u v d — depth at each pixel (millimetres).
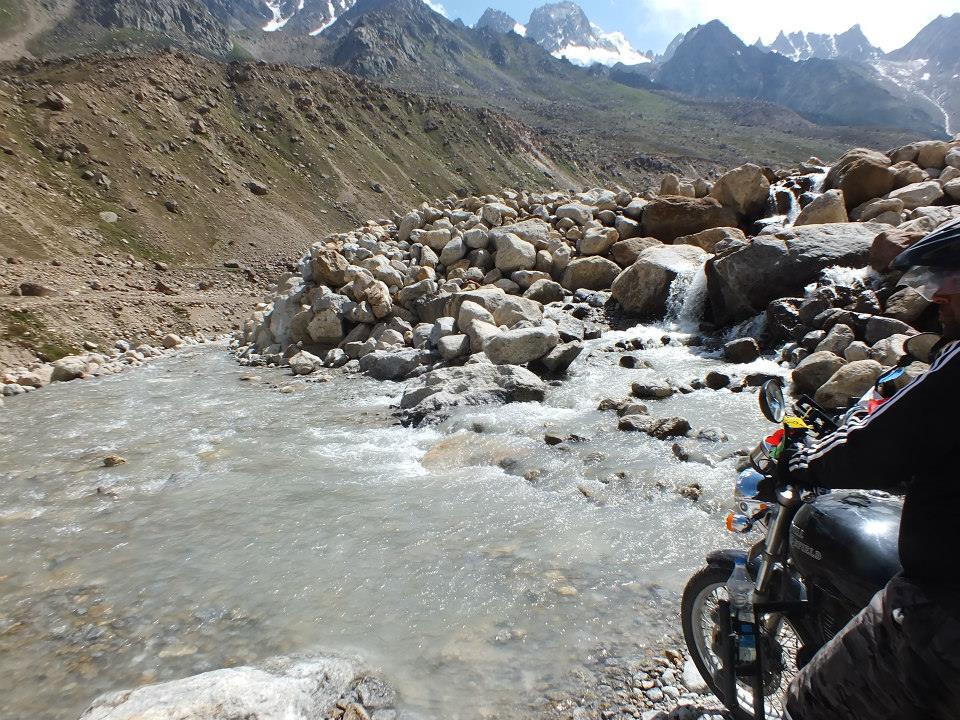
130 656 4691
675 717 3693
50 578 5934
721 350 12602
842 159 18375
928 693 2037
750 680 3326
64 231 55656
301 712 3904
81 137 76062
